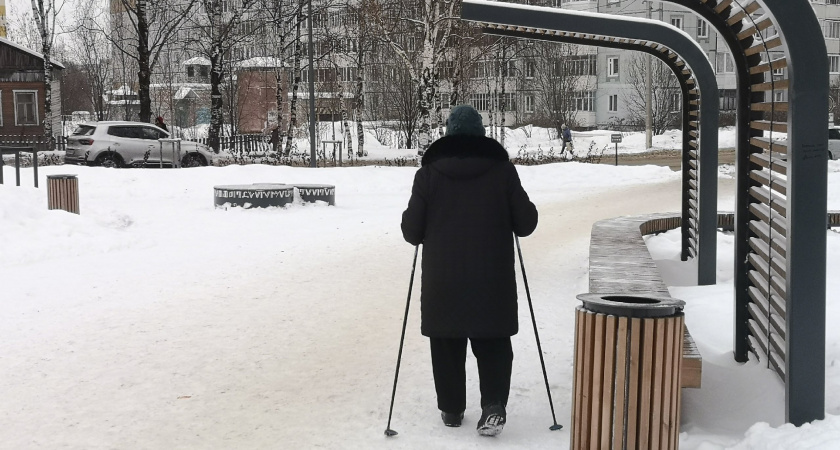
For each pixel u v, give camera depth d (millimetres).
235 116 54625
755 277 5531
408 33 34000
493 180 4750
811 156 4422
